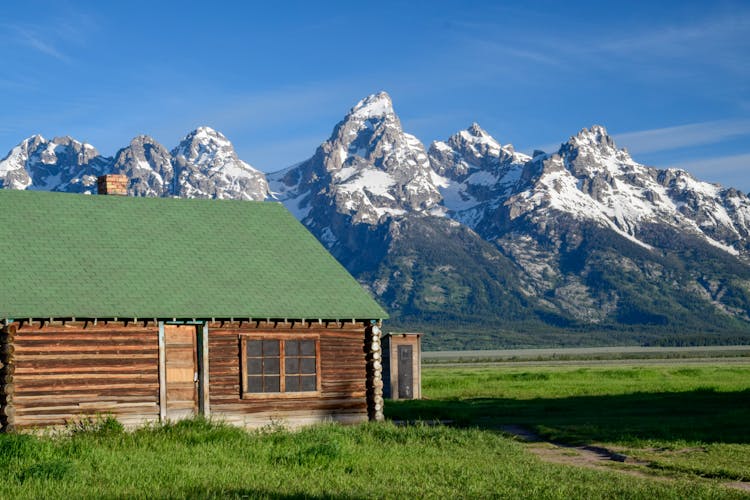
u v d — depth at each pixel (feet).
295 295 128.36
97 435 102.22
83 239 126.72
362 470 84.33
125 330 116.57
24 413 110.32
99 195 136.98
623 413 149.38
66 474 74.95
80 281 118.52
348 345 130.00
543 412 154.81
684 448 101.76
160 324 118.21
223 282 126.41
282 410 124.26
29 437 86.48
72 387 112.88
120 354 115.96
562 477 81.35
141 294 119.24
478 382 260.83
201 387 119.96
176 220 136.87
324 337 128.16
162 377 117.60
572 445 110.22
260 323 124.06
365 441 105.40
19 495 67.77
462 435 110.01
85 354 114.11
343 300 130.41
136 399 115.96
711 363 490.49
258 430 116.06
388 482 78.33
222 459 87.56
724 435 112.27
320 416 126.52
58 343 112.98
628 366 442.50
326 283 132.77
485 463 90.48
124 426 114.32
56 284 116.57
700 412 148.87
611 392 205.98
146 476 75.97
